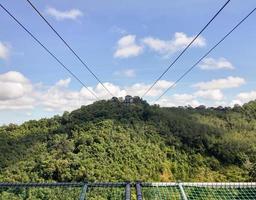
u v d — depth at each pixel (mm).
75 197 5625
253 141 59688
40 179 36031
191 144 57750
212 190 5641
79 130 50719
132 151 48250
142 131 55594
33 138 50812
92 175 36812
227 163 53812
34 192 5836
